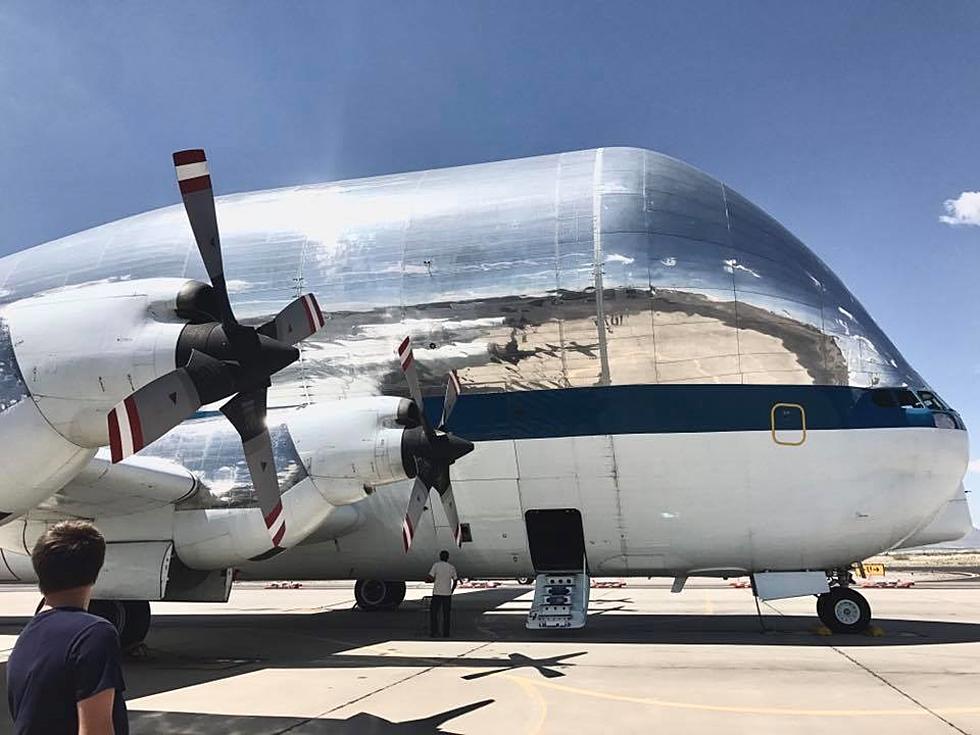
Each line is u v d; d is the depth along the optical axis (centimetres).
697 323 1129
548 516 1178
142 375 696
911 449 1099
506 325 1176
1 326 745
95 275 1378
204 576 1096
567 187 1241
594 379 1139
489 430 1166
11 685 255
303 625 1394
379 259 1255
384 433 952
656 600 1878
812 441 1088
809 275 1193
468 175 1333
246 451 714
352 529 1241
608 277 1153
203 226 687
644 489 1120
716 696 725
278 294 1269
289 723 642
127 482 923
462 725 630
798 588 1116
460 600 1972
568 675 840
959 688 753
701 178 1278
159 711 689
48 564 269
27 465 728
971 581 2592
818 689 752
